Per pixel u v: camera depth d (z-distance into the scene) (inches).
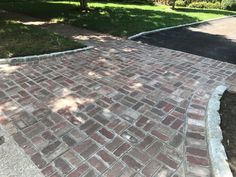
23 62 194.9
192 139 112.7
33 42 235.8
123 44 269.4
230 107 138.8
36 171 92.5
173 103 144.4
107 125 121.0
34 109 131.7
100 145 107.2
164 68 201.5
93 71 186.1
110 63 205.6
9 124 118.5
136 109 136.3
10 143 106.1
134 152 104.0
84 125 120.2
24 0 589.3
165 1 762.8
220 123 121.8
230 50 272.8
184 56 239.8
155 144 109.3
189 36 335.3
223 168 91.2
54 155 100.5
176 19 451.5
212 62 225.5
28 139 109.0
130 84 166.9
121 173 93.1
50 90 153.0
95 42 270.4
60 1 597.6
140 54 236.7
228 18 559.2
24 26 307.3
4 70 178.9
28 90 151.7
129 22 380.2
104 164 97.0
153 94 154.4
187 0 781.3
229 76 191.3
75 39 276.8
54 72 180.4
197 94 157.1
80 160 98.4
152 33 334.0
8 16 383.2
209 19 502.3
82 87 159.0
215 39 326.6
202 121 126.8
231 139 110.2
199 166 96.8
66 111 131.2
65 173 92.0
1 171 92.0
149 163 98.4
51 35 270.4
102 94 151.2
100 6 551.5
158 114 132.6
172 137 114.2
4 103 135.9
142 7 617.6
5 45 218.4
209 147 104.4
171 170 95.5
